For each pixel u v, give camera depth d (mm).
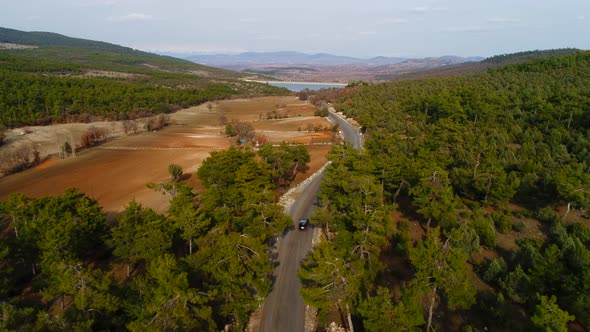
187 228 38062
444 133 72812
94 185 70312
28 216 42688
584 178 48125
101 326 27141
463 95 103750
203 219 41031
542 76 126625
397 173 50281
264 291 31828
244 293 31266
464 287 26719
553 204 51594
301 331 32312
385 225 37688
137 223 38156
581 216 49031
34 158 84750
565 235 42406
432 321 32594
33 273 40344
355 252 35719
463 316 33188
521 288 33344
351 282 28297
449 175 56562
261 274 32312
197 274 31391
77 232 39406
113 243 39188
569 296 30188
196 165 83375
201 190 66500
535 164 57531
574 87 103500
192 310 26328
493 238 42500
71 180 73000
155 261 30297
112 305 27266
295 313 34406
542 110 82625
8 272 34219
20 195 45688
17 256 37438
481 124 84500
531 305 32250
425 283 27141
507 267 37875
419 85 156250
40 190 67562
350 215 39062
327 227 46594
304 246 46188
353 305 29953
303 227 49969
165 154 92562
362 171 47688
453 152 65750
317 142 105125
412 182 49812
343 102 172000
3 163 79375
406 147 68500
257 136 108062
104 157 89188
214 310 30375
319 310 34312
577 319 30344
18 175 75500
